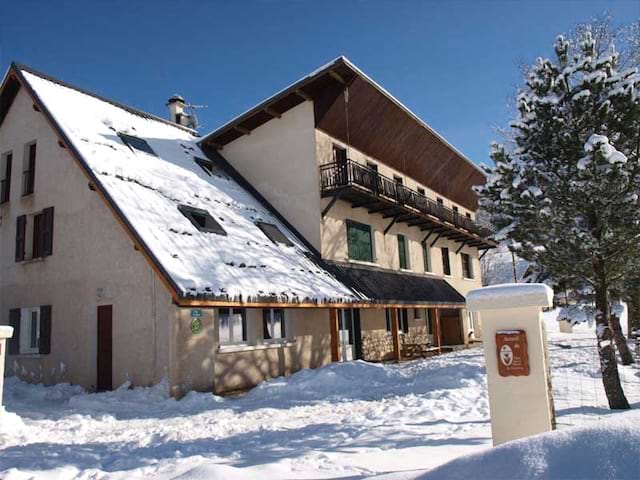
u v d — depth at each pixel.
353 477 4.43
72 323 14.12
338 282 17.22
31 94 15.84
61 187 15.24
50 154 15.86
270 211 19.58
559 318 12.46
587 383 11.18
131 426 9.05
